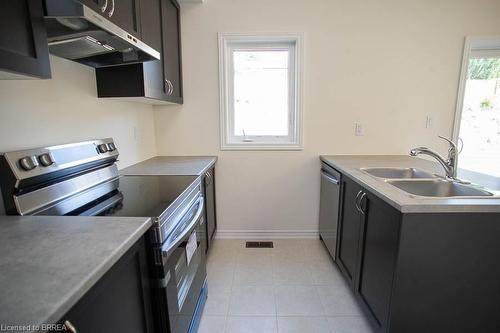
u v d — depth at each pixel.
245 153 2.57
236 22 2.34
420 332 1.26
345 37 2.36
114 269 0.75
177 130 2.54
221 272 2.14
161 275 1.00
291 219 2.69
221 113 2.49
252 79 2.57
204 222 1.96
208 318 1.66
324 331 1.56
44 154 1.10
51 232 0.82
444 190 1.60
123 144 2.00
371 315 1.47
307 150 2.56
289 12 2.33
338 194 2.06
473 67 2.57
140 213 1.02
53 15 0.90
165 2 1.98
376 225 1.41
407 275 1.20
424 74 2.41
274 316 1.67
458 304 1.23
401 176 1.99
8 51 0.75
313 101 2.47
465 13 2.30
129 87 1.63
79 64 1.50
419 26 2.33
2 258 0.67
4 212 0.97
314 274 2.11
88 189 1.35
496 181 1.54
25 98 1.16
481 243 1.17
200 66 2.42
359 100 2.46
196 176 1.69
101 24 0.98
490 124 2.65
